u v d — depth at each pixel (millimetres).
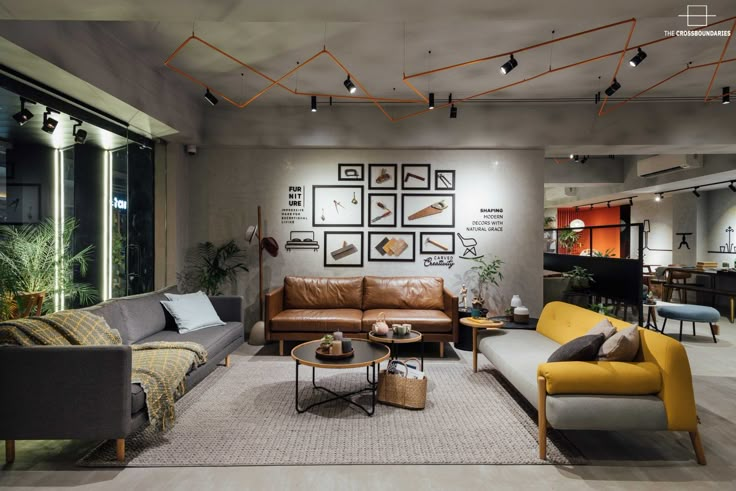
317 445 2537
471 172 5426
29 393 2262
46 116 3365
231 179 5496
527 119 5230
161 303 3961
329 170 5477
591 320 3148
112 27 3367
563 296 6402
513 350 3273
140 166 4945
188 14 2447
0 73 2904
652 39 3580
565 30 3434
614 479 2197
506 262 5406
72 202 3908
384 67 4195
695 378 3822
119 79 3596
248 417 2941
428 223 5441
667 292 8273
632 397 2342
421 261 5449
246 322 5512
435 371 4020
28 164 3525
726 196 8500
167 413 2619
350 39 3594
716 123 5109
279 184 5496
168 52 3820
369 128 5320
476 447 2523
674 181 7297
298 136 5340
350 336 4480
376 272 5461
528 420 2914
